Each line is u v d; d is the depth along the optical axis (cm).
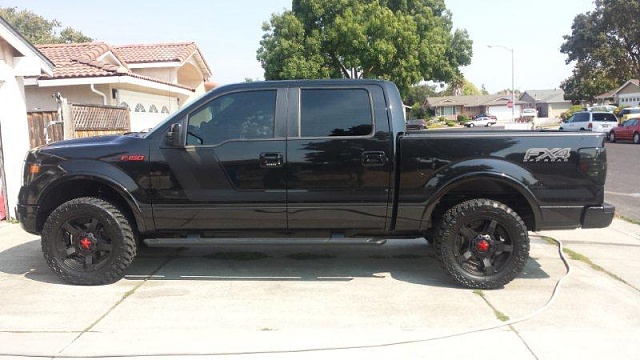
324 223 528
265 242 538
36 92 1421
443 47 3359
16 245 693
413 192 513
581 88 6362
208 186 521
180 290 523
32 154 541
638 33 4938
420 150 508
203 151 518
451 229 513
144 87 1692
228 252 663
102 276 529
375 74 3130
